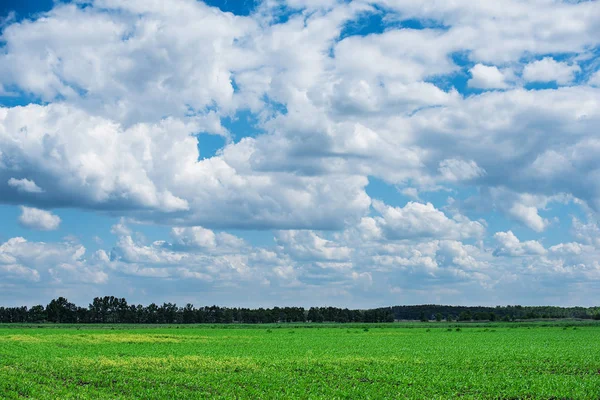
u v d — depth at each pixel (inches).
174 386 1545.3
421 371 1847.9
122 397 1381.6
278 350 2714.1
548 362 2106.3
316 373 1818.4
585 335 4151.1
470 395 1412.4
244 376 1695.4
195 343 3240.7
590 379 1635.1
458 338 3818.9
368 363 2094.0
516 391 1462.8
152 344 3132.4
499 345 3051.2
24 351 2573.8
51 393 1435.8
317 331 5246.1
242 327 6963.6
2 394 1398.9
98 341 3348.9
